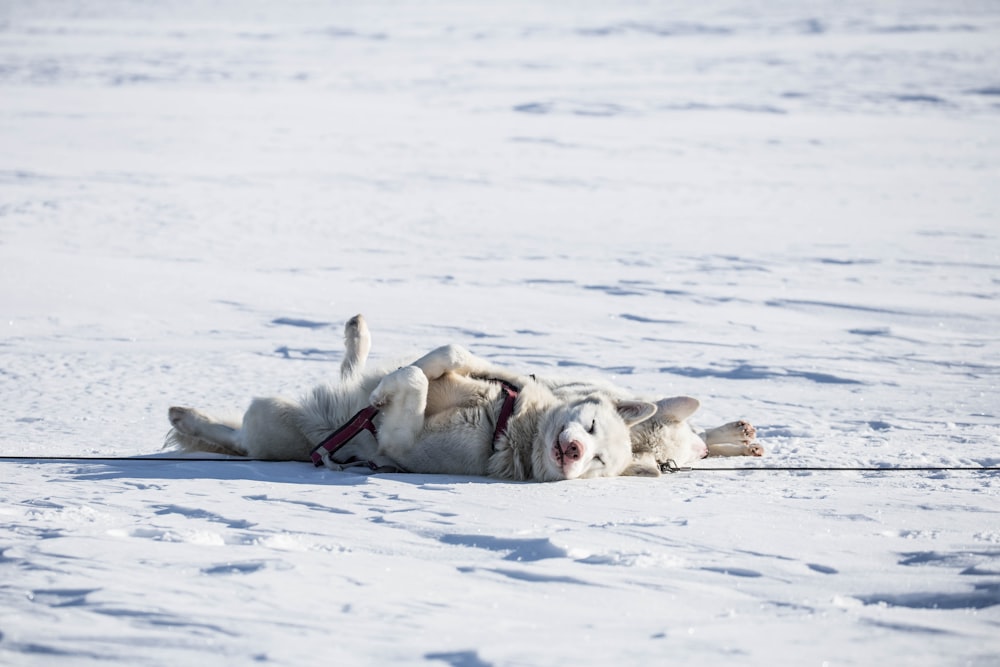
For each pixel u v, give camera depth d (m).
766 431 30.38
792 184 108.69
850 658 11.24
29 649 10.97
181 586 13.23
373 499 19.84
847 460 25.94
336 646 11.29
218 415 26.00
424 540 16.62
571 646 11.48
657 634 11.97
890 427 31.27
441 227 83.00
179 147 130.25
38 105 172.62
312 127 154.50
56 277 58.47
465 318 51.31
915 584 14.00
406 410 23.09
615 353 43.91
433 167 118.50
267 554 15.17
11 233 73.06
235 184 102.50
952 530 17.41
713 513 18.78
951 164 121.94
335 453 23.89
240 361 41.34
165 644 11.18
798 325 50.91
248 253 70.06
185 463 23.91
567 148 136.12
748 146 138.38
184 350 43.34
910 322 52.00
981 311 54.28
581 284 61.44
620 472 23.41
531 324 50.19
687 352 44.31
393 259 69.31
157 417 31.69
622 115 171.50
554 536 16.53
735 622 12.47
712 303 56.22
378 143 139.25
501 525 17.61
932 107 177.62
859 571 14.77
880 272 65.38
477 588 13.79
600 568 14.83
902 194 101.69
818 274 64.88
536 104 185.62
